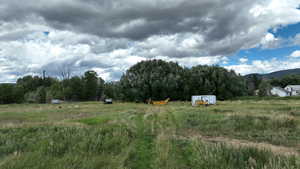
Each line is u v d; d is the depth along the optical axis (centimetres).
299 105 2006
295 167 419
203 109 1789
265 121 1053
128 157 534
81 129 823
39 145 608
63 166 444
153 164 492
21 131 823
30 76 8238
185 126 1090
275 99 3403
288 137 804
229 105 2517
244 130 982
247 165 439
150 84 4462
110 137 713
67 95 6600
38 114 1998
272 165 420
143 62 5403
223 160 464
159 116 1551
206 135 905
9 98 5650
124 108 2603
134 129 948
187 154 575
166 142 696
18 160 471
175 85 4534
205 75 4862
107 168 453
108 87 7100
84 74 7231
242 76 5828
